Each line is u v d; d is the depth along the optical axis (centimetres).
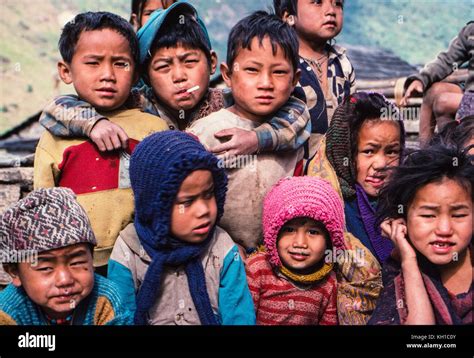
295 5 260
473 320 198
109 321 186
